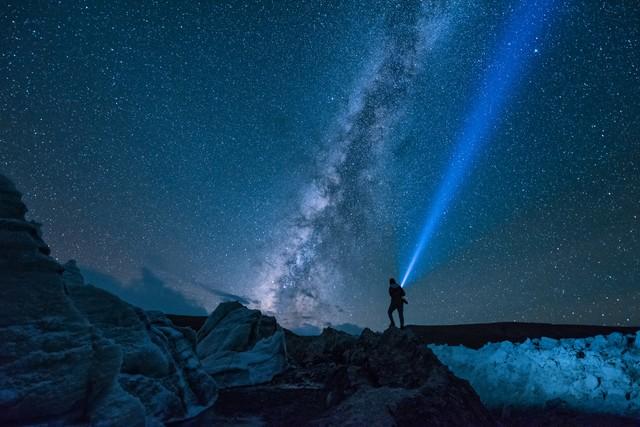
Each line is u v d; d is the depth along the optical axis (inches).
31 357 118.4
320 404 225.5
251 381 286.4
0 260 123.9
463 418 168.9
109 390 137.7
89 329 137.6
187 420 200.4
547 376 240.7
